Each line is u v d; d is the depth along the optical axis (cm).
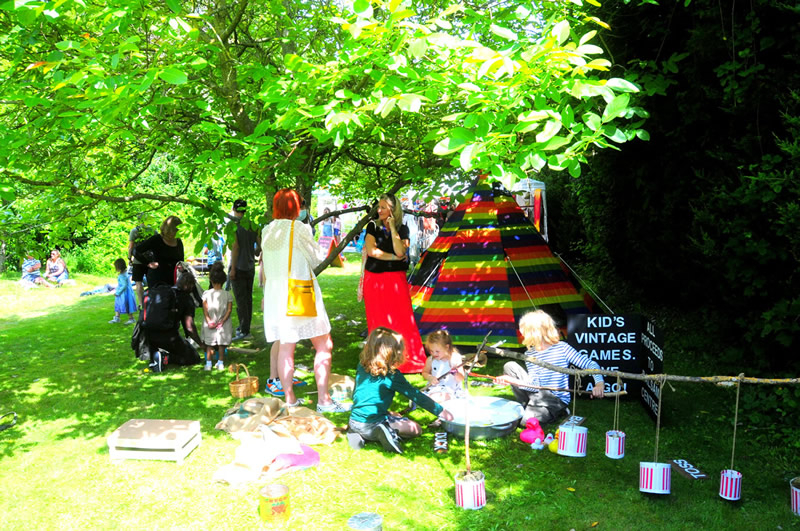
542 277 699
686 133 595
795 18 459
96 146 575
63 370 686
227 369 678
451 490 390
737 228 502
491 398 521
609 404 538
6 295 1283
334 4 604
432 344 530
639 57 587
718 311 620
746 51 471
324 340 531
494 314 675
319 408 529
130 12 371
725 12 491
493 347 414
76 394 598
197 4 585
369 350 449
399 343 454
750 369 546
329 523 349
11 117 505
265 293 532
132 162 698
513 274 692
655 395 489
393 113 561
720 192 530
